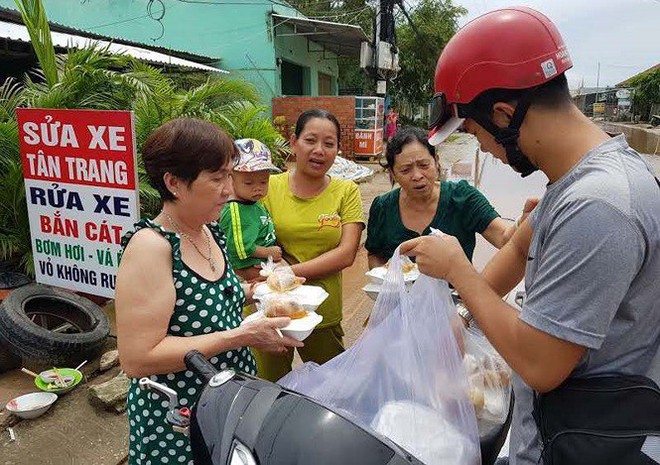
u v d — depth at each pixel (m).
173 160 1.46
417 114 27.48
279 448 0.94
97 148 3.25
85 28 12.12
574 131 1.05
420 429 1.23
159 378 1.53
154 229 1.47
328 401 1.31
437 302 1.39
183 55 11.95
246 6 13.40
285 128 13.97
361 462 0.91
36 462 2.61
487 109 1.08
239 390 1.09
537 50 1.02
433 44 23.81
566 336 0.95
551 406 1.05
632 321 1.01
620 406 0.98
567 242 0.96
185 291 1.51
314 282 2.45
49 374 3.26
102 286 3.50
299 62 15.90
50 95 4.63
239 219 2.38
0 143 4.32
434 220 2.36
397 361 1.32
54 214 3.52
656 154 15.20
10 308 3.36
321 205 2.47
